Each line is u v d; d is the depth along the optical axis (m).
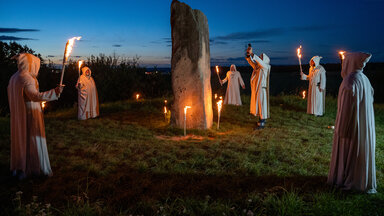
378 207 3.91
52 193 4.46
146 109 12.16
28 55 4.72
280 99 14.34
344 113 4.25
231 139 7.71
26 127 4.74
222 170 5.39
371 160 4.29
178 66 8.83
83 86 10.09
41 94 4.53
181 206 3.97
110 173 5.28
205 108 8.91
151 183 4.81
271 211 3.87
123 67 18.83
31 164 4.88
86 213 3.78
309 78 11.39
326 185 4.66
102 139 7.50
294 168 5.51
